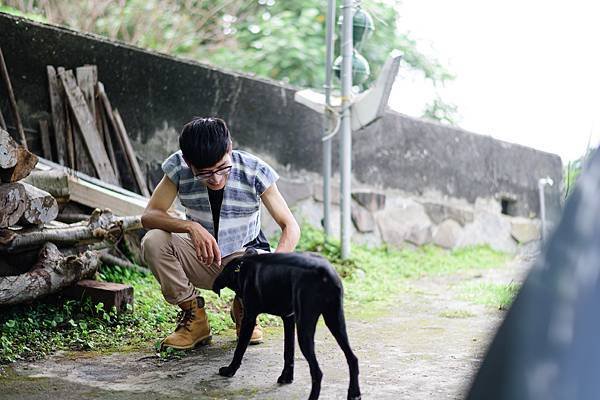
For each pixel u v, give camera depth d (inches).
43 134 235.1
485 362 53.8
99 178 239.5
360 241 316.5
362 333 181.2
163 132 265.0
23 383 138.4
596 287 52.2
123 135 250.5
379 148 327.9
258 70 446.9
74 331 169.3
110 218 186.9
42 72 236.5
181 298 158.6
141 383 138.7
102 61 249.4
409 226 335.9
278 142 298.0
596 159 56.9
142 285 216.1
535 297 53.4
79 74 243.0
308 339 118.7
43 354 156.0
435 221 347.9
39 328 170.7
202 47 454.3
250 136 289.9
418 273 291.1
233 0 474.3
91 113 243.6
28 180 196.4
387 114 330.6
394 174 333.7
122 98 254.7
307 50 450.3
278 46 450.6
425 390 134.3
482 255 356.8
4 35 228.8
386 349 164.9
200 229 146.6
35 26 234.5
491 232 374.3
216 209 151.9
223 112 281.3
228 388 135.6
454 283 269.0
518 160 390.0
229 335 175.0
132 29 437.1
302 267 120.3
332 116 271.0
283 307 126.3
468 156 364.2
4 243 166.9
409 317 201.9
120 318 179.0
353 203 316.2
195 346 162.4
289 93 300.0
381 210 326.6
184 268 157.6
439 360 155.3
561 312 52.2
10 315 175.5
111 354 157.8
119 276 219.6
